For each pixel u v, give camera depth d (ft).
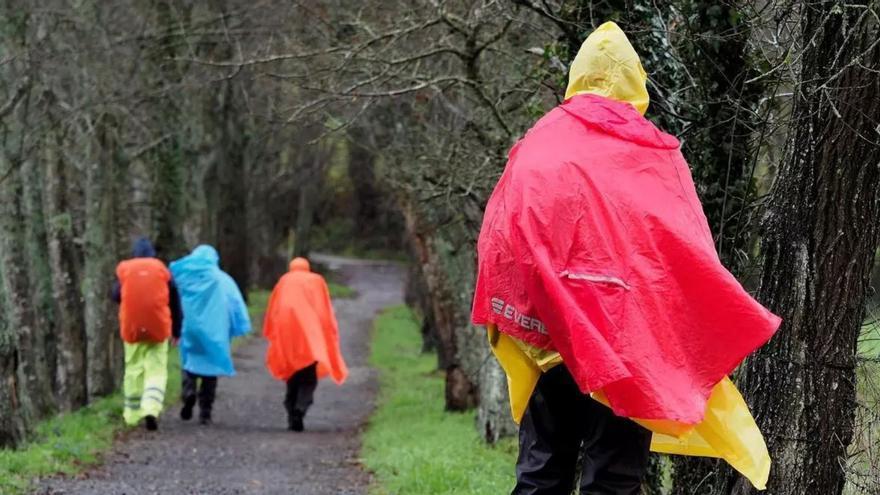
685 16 20.26
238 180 116.37
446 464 36.01
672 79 21.15
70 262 53.78
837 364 16.16
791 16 17.95
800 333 16.21
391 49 37.14
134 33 62.49
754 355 16.72
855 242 16.02
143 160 80.64
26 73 46.62
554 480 13.76
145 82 63.00
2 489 30.89
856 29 15.66
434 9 33.24
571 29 22.47
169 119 73.56
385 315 149.38
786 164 16.53
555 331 12.63
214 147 99.19
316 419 58.59
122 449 42.88
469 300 54.54
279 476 38.29
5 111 45.78
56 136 54.49
